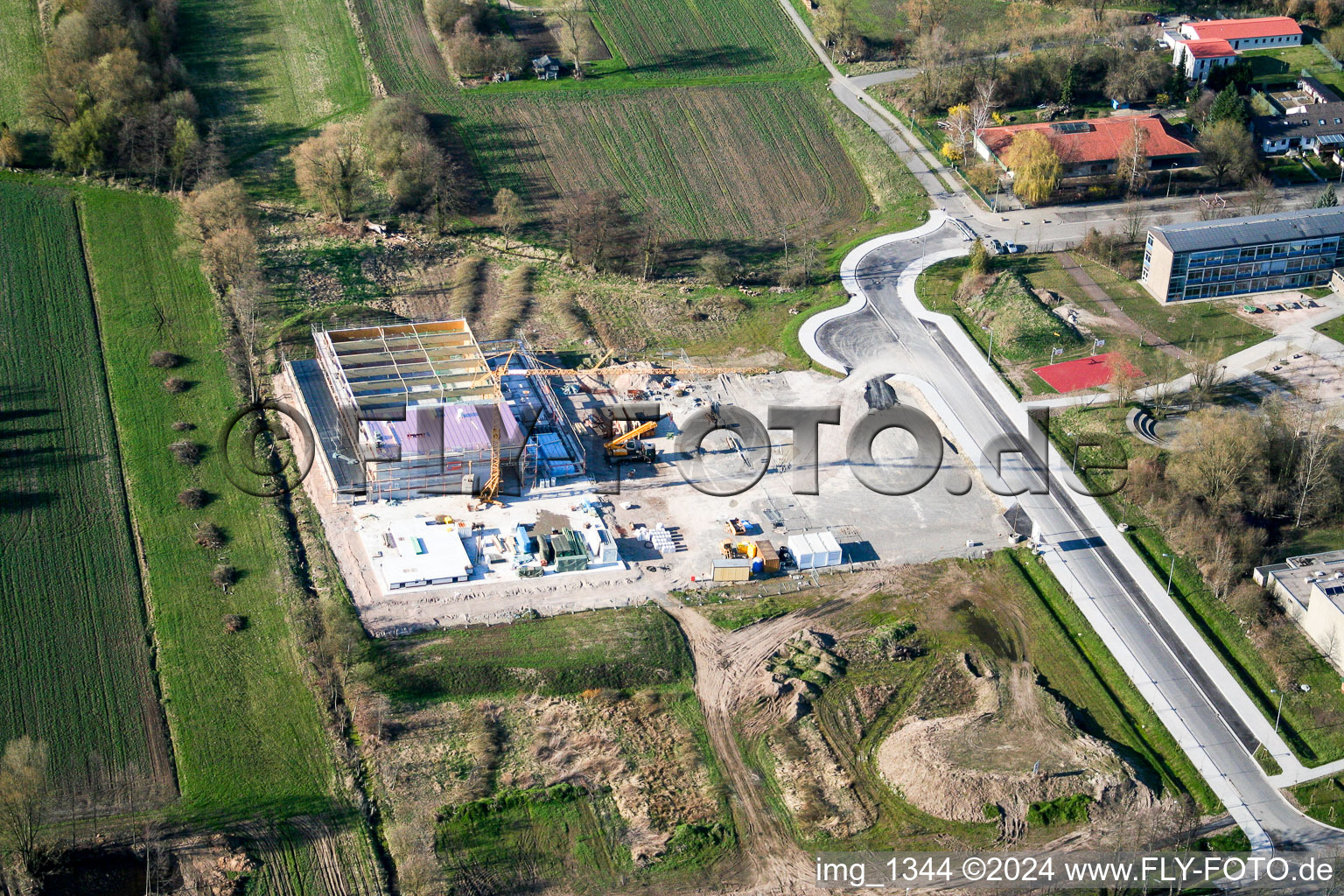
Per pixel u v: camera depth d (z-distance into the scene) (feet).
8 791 391.24
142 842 411.13
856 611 508.94
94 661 472.44
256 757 440.86
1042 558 531.91
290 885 401.70
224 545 523.70
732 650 489.67
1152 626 501.97
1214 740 457.68
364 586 508.53
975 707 469.16
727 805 432.25
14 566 506.48
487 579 515.09
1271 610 501.97
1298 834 426.10
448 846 414.62
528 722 459.73
